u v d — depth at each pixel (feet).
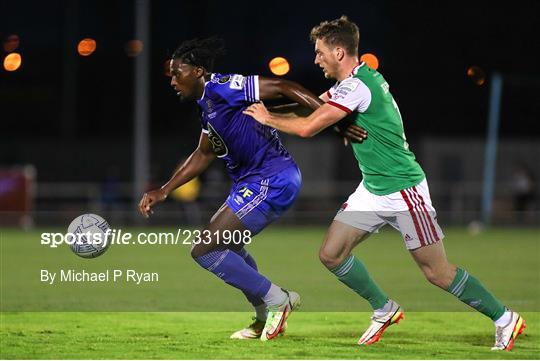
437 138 367.45
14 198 284.20
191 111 431.02
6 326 99.50
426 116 436.35
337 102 83.05
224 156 89.61
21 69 453.58
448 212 314.55
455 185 328.08
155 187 306.76
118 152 377.91
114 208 304.71
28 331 96.02
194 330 97.14
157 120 439.22
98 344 87.92
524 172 312.71
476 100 437.17
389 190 84.99
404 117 435.53
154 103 442.09
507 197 331.77
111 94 459.73
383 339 91.97
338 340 91.20
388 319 89.25
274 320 89.66
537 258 187.11
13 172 284.41
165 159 375.45
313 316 108.88
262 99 86.17
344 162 362.94
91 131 455.63
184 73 86.89
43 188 311.27
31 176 287.48
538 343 89.40
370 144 84.48
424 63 447.01
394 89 442.09
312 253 197.88
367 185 86.53
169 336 92.99
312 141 363.97
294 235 256.32
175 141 378.32
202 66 87.15
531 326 100.53
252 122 87.35
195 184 297.74
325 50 86.48
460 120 435.53
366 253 199.41
